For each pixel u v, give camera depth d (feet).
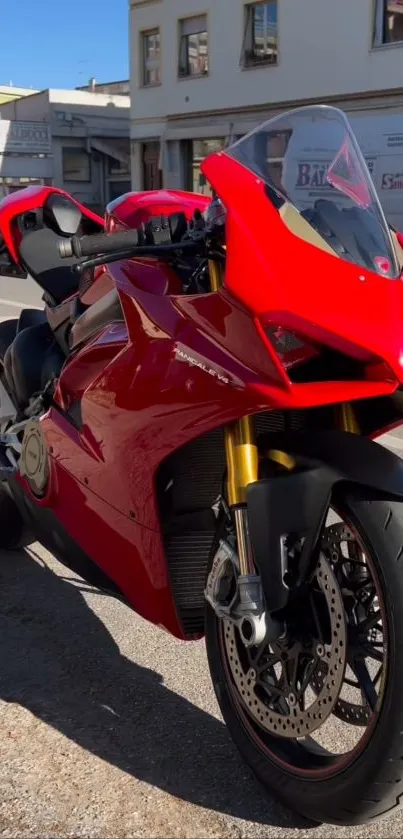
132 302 8.62
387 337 6.82
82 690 10.17
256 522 7.48
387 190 62.08
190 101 97.60
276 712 8.00
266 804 8.23
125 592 9.17
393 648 6.89
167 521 8.71
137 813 8.06
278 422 8.51
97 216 12.67
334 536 7.62
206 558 8.88
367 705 7.59
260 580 7.61
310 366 7.43
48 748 9.03
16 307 39.11
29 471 10.45
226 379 7.32
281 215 7.55
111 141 135.33
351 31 80.48
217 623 8.70
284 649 7.82
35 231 12.42
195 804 8.21
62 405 10.09
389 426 8.38
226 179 7.82
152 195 9.93
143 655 11.01
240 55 90.68
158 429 8.12
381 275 7.40
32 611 12.23
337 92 82.74
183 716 9.66
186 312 7.91
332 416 8.23
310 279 7.07
